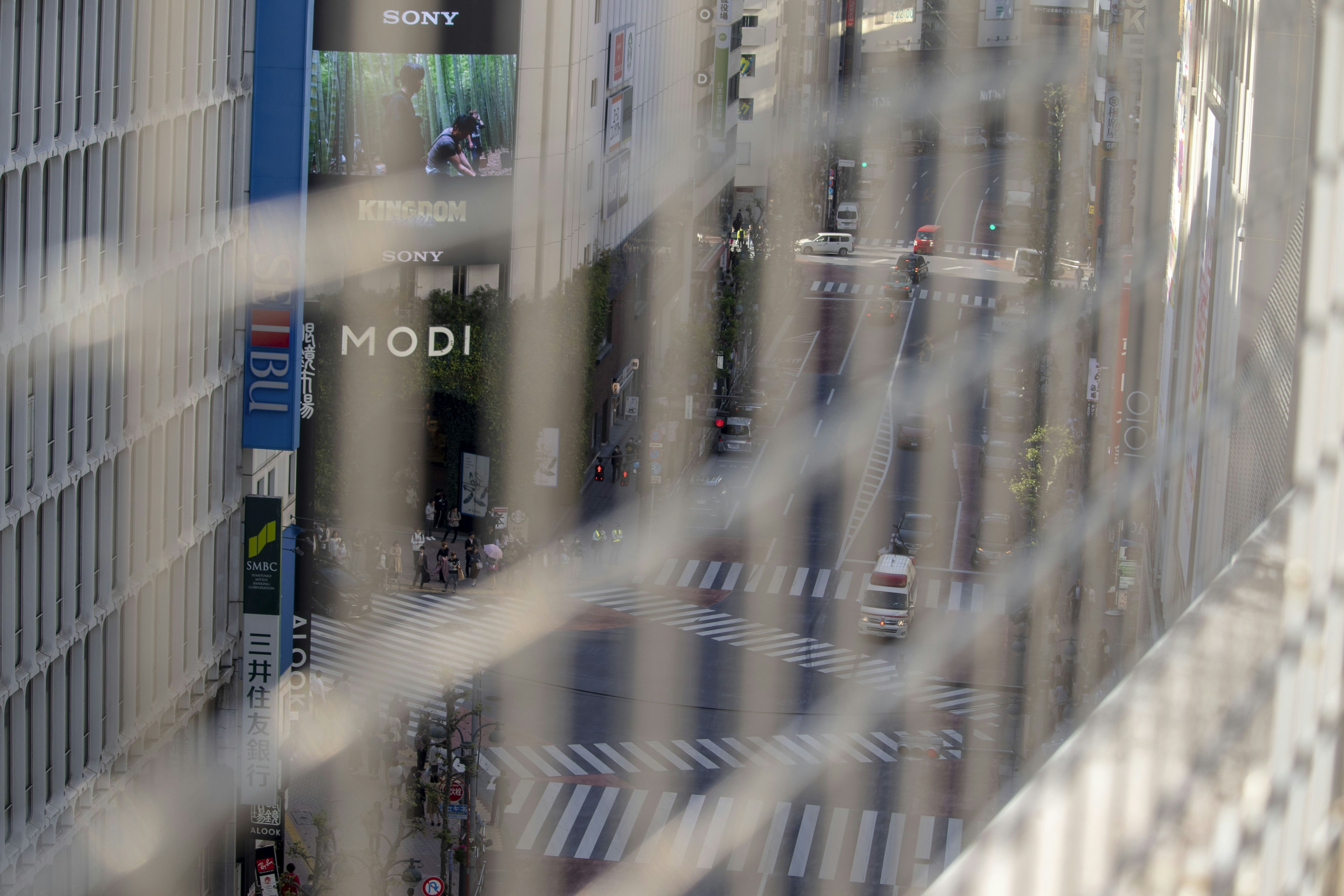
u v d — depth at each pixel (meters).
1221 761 13.90
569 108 65.50
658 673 54.53
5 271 27.92
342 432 66.06
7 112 27.28
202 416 37.97
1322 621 13.88
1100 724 14.30
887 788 45.53
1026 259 114.31
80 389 31.30
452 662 54.56
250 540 39.28
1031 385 83.81
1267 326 28.56
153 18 33.91
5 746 28.56
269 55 38.91
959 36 138.38
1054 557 63.47
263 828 39.25
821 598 63.34
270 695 39.84
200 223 37.16
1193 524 36.41
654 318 86.19
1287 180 28.56
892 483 77.56
